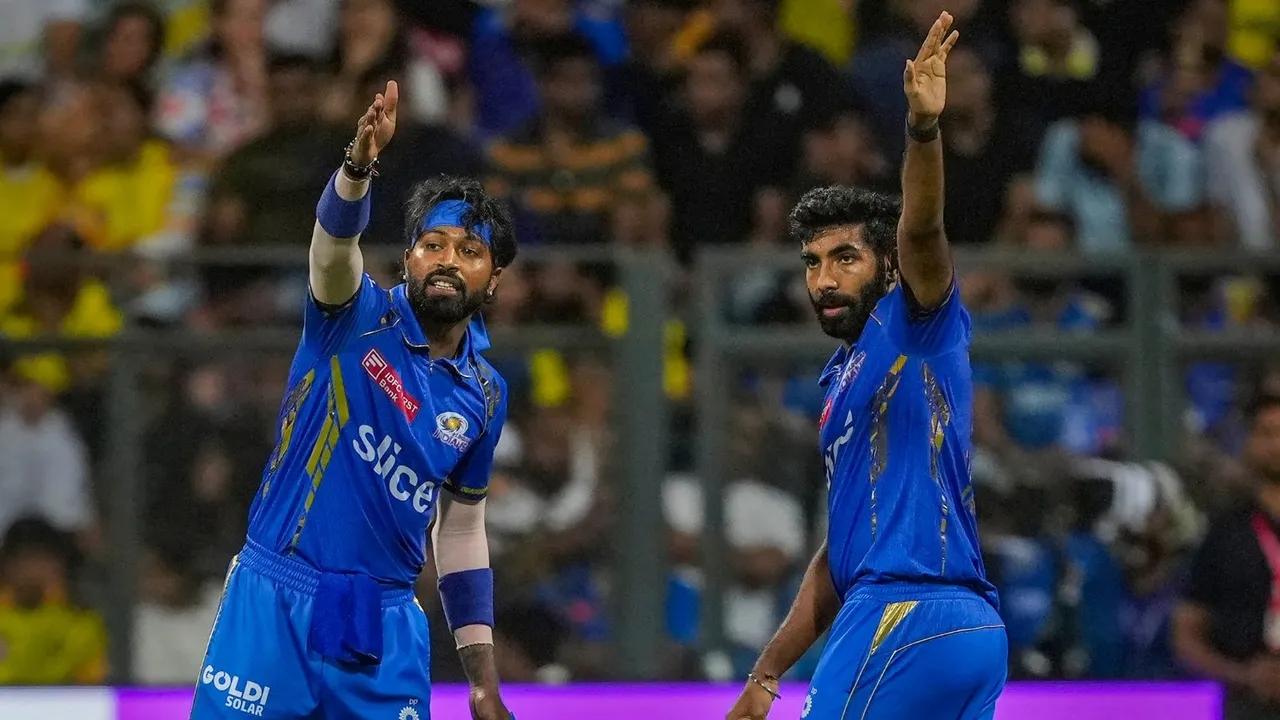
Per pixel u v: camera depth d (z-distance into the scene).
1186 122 32.53
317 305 15.38
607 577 24.59
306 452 15.46
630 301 24.84
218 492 24.66
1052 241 29.92
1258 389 25.09
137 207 30.44
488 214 15.72
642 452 24.64
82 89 31.33
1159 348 25.27
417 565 15.95
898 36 32.66
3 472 24.50
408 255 15.70
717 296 24.83
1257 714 24.27
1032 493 25.00
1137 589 24.78
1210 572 24.55
